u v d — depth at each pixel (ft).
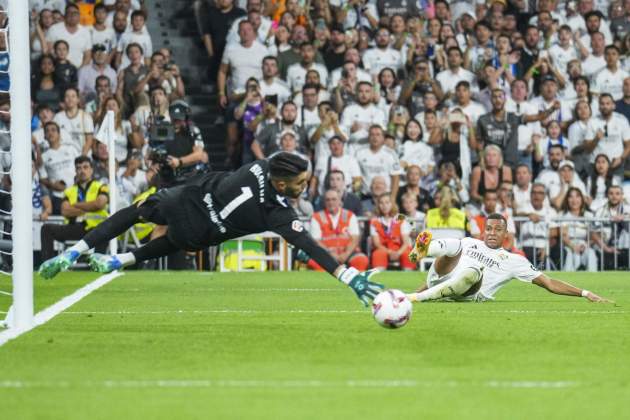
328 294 95.86
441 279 83.82
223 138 174.09
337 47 169.78
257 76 167.22
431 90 167.43
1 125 147.02
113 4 167.32
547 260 151.12
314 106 161.07
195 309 78.43
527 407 37.11
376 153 158.20
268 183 55.11
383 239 143.23
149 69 163.02
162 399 38.55
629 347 53.78
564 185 161.99
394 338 57.41
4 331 61.26
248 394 39.55
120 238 139.03
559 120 169.99
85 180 137.49
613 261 153.58
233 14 174.40
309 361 48.14
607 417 35.47
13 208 63.21
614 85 175.94
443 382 42.29
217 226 56.44
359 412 36.14
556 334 59.82
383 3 174.91
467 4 179.11
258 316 72.02
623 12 183.01
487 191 146.30
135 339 57.00
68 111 156.76
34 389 40.68
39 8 166.61
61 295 93.35
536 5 180.34
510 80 169.99
